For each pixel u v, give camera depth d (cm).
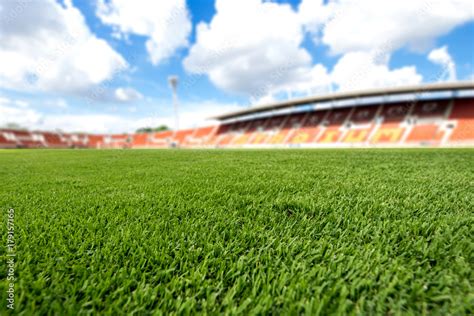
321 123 3155
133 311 67
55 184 243
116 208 156
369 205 150
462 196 171
